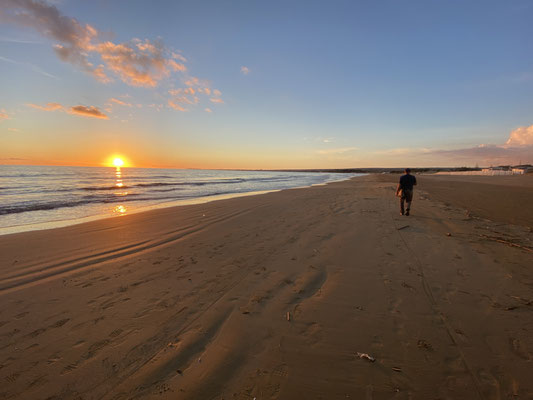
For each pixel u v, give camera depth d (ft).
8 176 127.44
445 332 8.77
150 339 8.68
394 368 7.27
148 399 6.40
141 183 102.94
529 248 17.02
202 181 130.21
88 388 6.77
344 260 15.52
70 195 57.82
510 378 6.84
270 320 9.64
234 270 14.49
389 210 32.45
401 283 12.41
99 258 16.65
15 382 6.97
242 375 7.10
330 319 9.64
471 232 21.25
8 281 13.30
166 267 15.07
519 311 9.86
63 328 9.36
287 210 33.96
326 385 6.74
